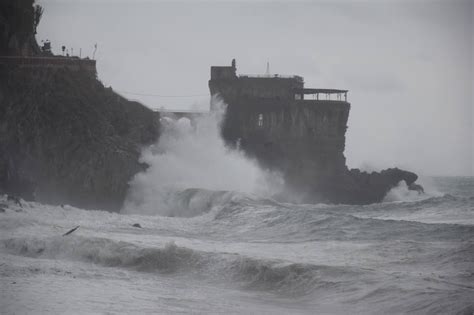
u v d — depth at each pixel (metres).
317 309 101.69
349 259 131.75
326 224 177.75
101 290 110.75
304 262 126.50
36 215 195.62
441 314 93.00
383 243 144.75
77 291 108.69
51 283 114.25
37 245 146.75
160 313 97.00
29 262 133.12
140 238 161.50
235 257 127.88
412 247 137.75
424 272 117.56
